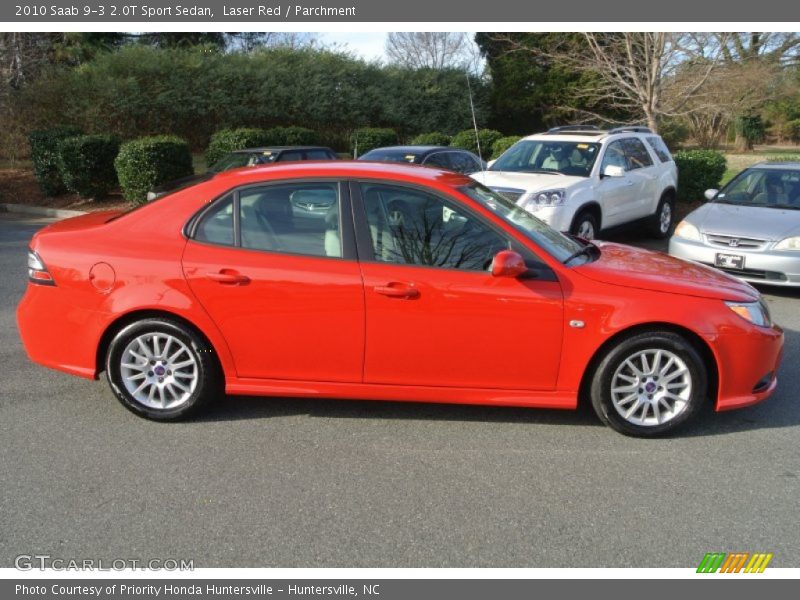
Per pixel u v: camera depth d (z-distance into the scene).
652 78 14.49
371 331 4.28
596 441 4.39
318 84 26.02
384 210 4.37
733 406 4.43
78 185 15.76
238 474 3.91
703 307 4.28
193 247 4.39
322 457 4.12
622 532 3.41
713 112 16.95
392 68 29.77
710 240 8.11
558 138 10.57
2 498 3.63
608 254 4.89
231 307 4.32
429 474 3.94
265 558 3.19
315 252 4.34
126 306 4.34
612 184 10.12
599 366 4.34
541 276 4.25
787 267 7.63
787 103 37.84
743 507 3.64
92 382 5.23
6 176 18.42
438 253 4.30
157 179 14.96
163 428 4.48
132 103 21.03
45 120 19.72
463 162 13.30
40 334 4.54
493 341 4.27
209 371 4.47
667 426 4.39
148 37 28.52
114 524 3.42
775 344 4.48
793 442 4.41
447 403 4.87
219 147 17.61
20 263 9.62
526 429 4.55
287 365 4.40
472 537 3.35
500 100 29.94
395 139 23.55
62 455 4.10
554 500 3.68
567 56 16.69
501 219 4.36
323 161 4.77
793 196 8.77
